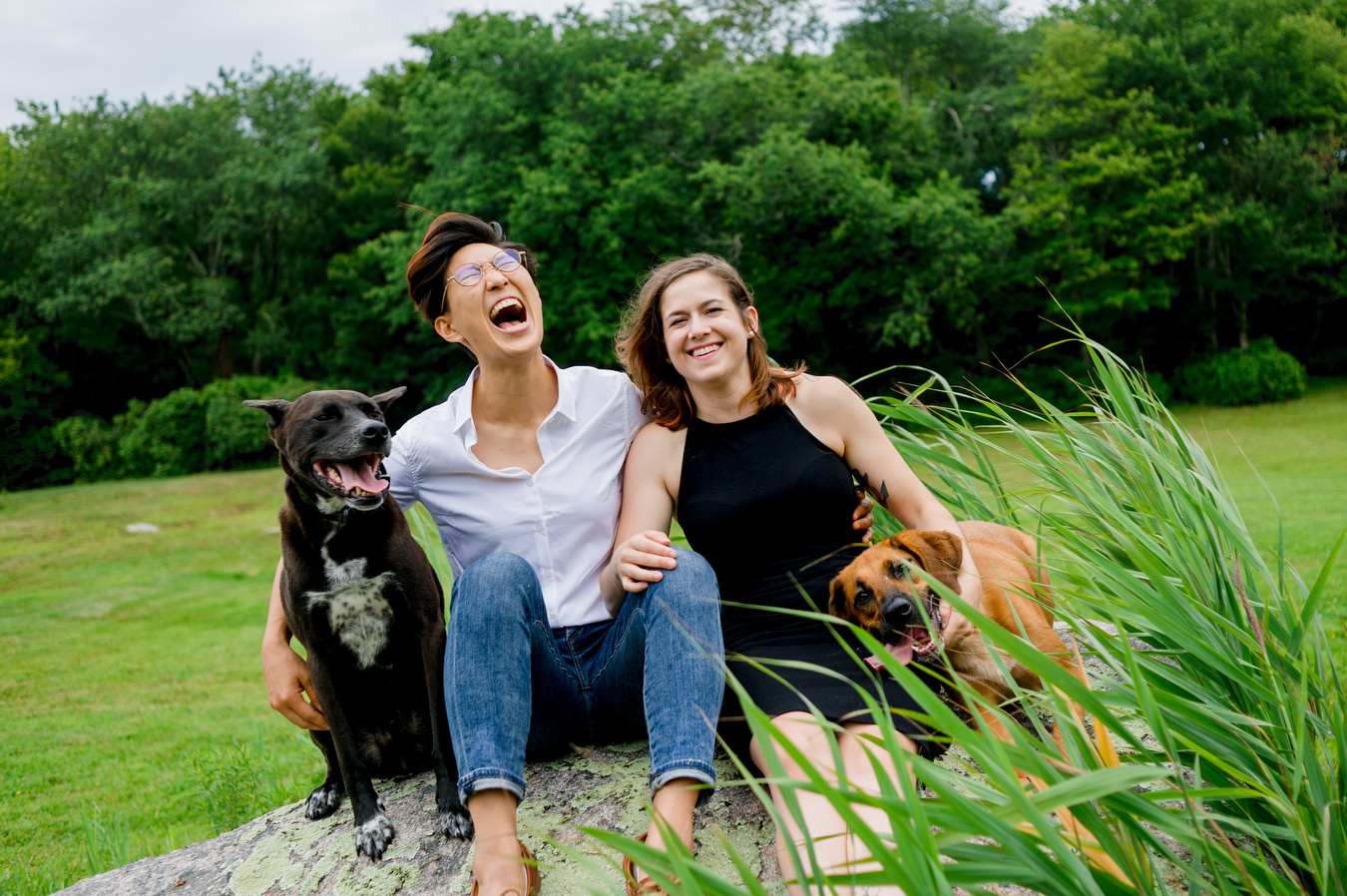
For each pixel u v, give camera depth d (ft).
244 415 94.79
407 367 102.68
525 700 6.82
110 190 105.29
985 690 8.77
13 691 26.53
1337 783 6.18
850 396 8.91
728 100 76.89
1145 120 84.38
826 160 72.18
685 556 7.25
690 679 6.63
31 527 65.31
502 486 8.64
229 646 30.83
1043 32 96.68
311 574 8.28
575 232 75.61
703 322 8.24
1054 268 87.86
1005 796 5.20
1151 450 8.24
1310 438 62.28
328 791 8.59
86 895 7.84
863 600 7.98
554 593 8.50
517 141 76.38
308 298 106.83
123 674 27.86
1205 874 5.90
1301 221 90.43
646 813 7.45
